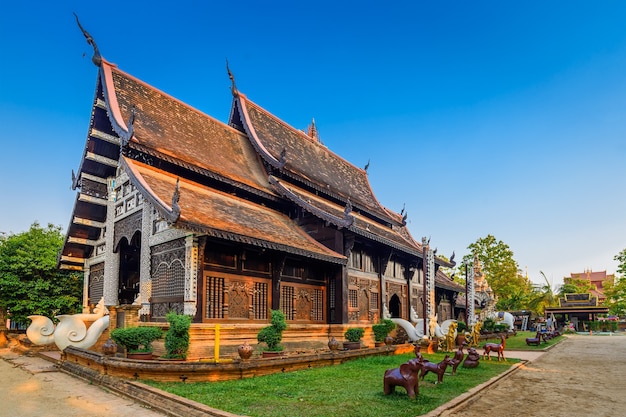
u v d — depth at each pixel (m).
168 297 15.30
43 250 25.70
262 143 22.92
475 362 15.34
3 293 24.62
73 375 13.16
